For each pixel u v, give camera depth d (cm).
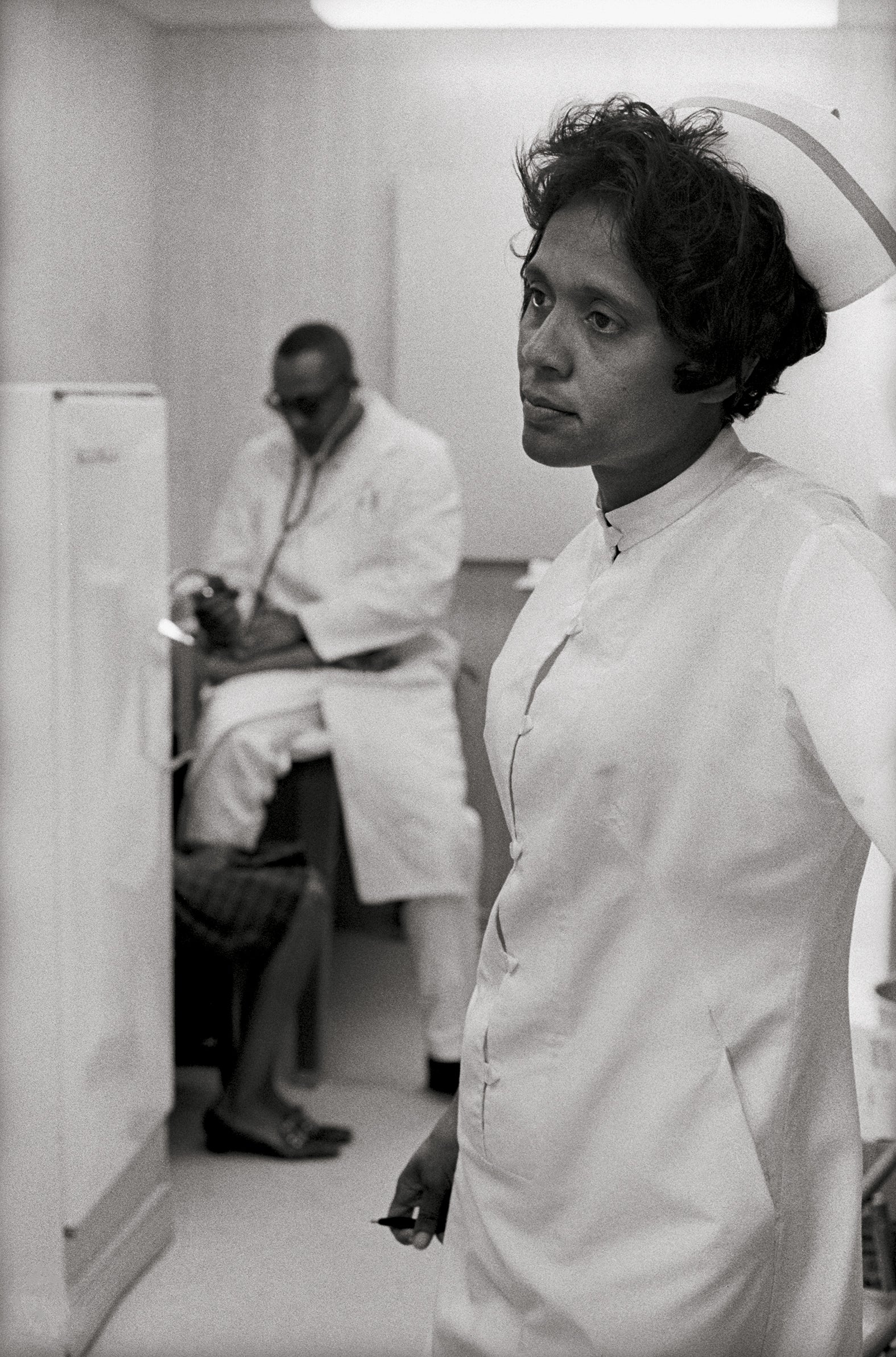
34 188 343
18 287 335
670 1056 100
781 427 349
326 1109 328
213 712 341
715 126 97
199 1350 228
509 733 110
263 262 428
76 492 221
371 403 371
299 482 372
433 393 416
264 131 422
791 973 99
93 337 386
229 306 431
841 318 346
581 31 402
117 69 394
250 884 300
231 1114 305
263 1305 246
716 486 102
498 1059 110
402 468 359
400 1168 299
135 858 250
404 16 390
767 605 94
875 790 82
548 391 98
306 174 422
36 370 348
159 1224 265
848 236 97
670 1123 100
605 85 402
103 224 389
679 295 92
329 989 400
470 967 341
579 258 95
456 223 410
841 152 97
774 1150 99
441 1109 329
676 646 98
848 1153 104
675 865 98
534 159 102
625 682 100
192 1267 260
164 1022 267
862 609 89
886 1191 239
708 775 97
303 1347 232
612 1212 103
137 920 251
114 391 239
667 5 370
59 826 219
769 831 96
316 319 427
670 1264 99
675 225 92
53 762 219
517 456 414
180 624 344
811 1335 102
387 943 438
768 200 95
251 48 418
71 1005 224
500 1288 112
